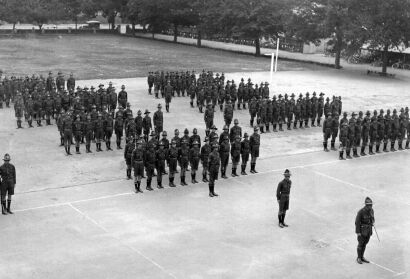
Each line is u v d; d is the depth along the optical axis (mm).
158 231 22812
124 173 30125
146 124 35969
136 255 20641
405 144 39875
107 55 81125
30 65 67625
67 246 21078
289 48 98938
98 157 33000
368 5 72312
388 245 22578
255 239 22531
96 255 20484
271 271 19953
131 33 118750
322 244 22406
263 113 40156
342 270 20312
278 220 24578
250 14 86438
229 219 24438
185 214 24750
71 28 118062
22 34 104125
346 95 56719
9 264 19500
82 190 27172
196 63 76500
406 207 26922
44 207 24766
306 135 40812
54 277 18766
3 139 35688
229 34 93438
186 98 51531
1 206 24531
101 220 23625
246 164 32344
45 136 36969
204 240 22188
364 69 80438
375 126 36250
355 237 23172
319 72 74312
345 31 72750
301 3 79062
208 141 29609
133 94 51875
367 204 20672
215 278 19203
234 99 47250
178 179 29578
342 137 34625
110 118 34469
